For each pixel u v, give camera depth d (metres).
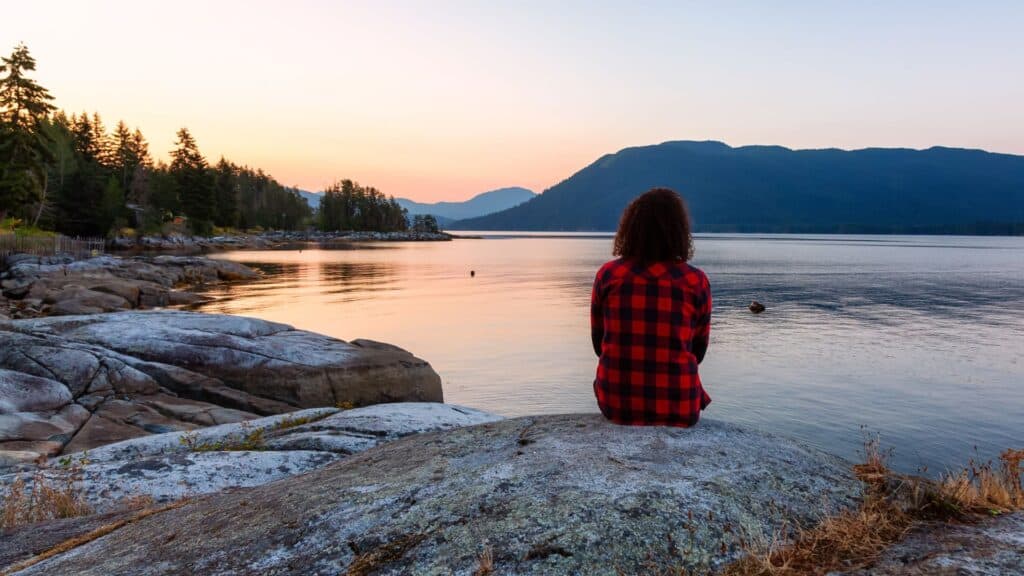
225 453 5.79
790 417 14.57
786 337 24.94
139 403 10.25
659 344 3.19
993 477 2.98
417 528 2.52
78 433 8.67
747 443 3.15
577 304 35.31
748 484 2.70
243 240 111.44
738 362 20.23
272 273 56.50
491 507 2.57
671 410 3.20
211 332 13.19
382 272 59.44
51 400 9.63
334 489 3.13
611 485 2.63
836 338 24.66
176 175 101.19
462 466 3.12
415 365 13.81
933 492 2.70
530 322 28.34
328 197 176.12
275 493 3.30
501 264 76.31
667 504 2.48
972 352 21.86
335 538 2.56
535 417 3.78
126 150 101.75
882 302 36.72
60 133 80.88
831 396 16.23
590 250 130.50
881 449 12.52
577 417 3.61
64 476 5.29
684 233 3.22
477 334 25.14
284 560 2.48
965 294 41.00
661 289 3.17
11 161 57.88
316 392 12.31
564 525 2.38
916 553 2.23
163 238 91.94
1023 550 2.19
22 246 46.66
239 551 2.62
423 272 60.25
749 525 2.43
